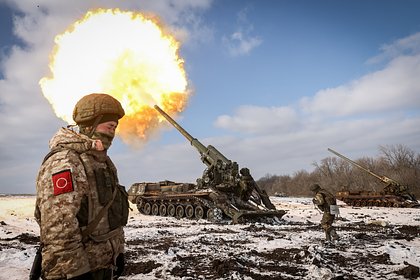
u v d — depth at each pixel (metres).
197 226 16.89
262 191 22.16
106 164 2.78
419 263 8.22
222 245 10.70
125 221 2.81
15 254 8.42
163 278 6.79
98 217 2.53
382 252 9.30
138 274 7.11
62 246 2.27
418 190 59.88
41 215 2.35
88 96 2.79
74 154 2.51
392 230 14.75
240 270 7.29
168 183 26.34
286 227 16.50
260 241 11.56
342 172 80.69
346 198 36.44
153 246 10.42
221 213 19.94
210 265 7.80
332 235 11.53
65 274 2.26
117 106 2.84
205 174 21.83
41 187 2.38
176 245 10.48
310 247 9.47
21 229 14.30
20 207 23.19
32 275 2.46
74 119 2.78
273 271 7.36
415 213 24.88
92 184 2.54
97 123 2.72
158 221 19.77
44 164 2.45
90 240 2.50
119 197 2.78
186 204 21.81
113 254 2.64
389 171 69.00
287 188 93.88
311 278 6.81
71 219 2.32
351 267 7.71
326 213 11.54
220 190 21.30
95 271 2.50
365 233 13.60
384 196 33.47
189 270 7.37
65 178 2.37
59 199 2.32
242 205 20.88
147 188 26.02
